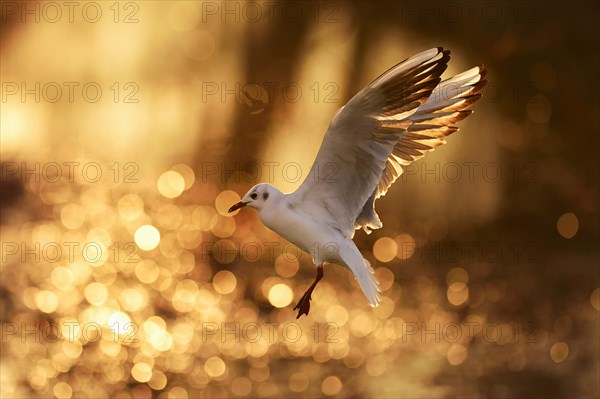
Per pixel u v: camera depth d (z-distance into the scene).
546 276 18.12
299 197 8.35
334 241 8.26
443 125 8.81
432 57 7.65
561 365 14.46
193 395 13.35
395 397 13.28
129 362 13.91
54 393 12.93
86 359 13.82
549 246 19.66
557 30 19.62
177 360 14.12
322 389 13.63
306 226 8.27
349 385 13.71
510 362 14.52
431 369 14.26
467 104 8.78
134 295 15.88
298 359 14.47
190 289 16.36
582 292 17.44
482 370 14.21
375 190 8.89
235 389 13.52
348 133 7.85
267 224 8.45
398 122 7.77
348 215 8.31
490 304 16.91
